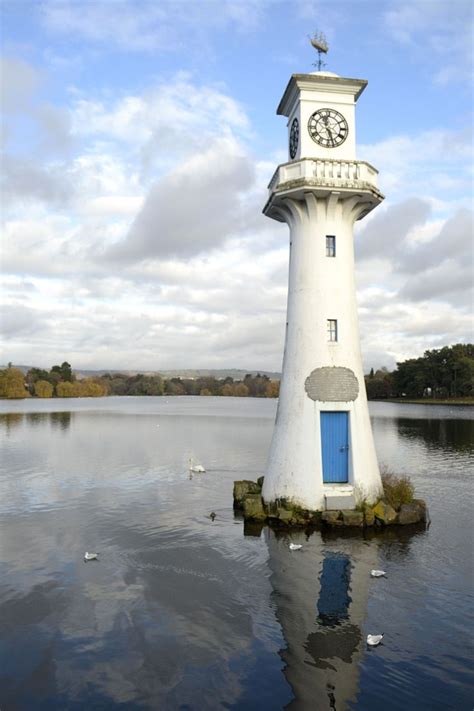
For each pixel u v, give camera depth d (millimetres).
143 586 19734
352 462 26609
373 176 27250
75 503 33156
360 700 12992
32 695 13219
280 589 19359
